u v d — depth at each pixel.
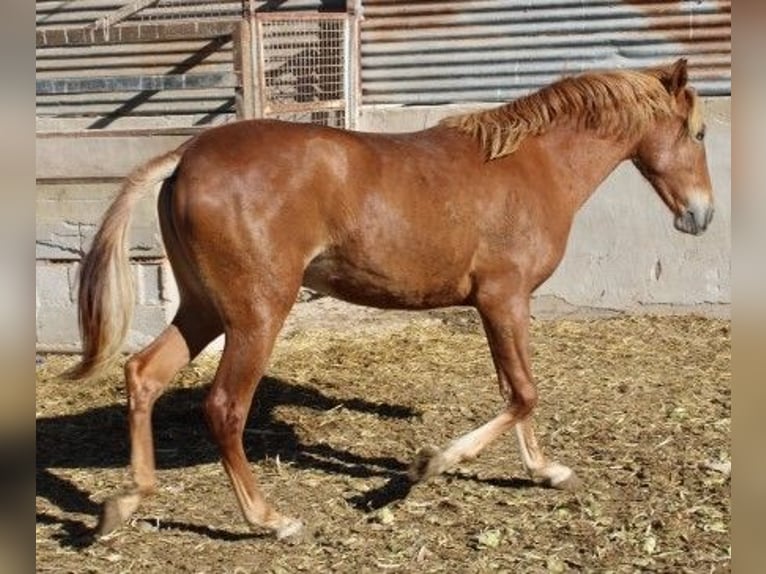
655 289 8.23
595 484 5.09
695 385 6.62
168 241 4.54
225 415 4.38
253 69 7.45
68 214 7.46
